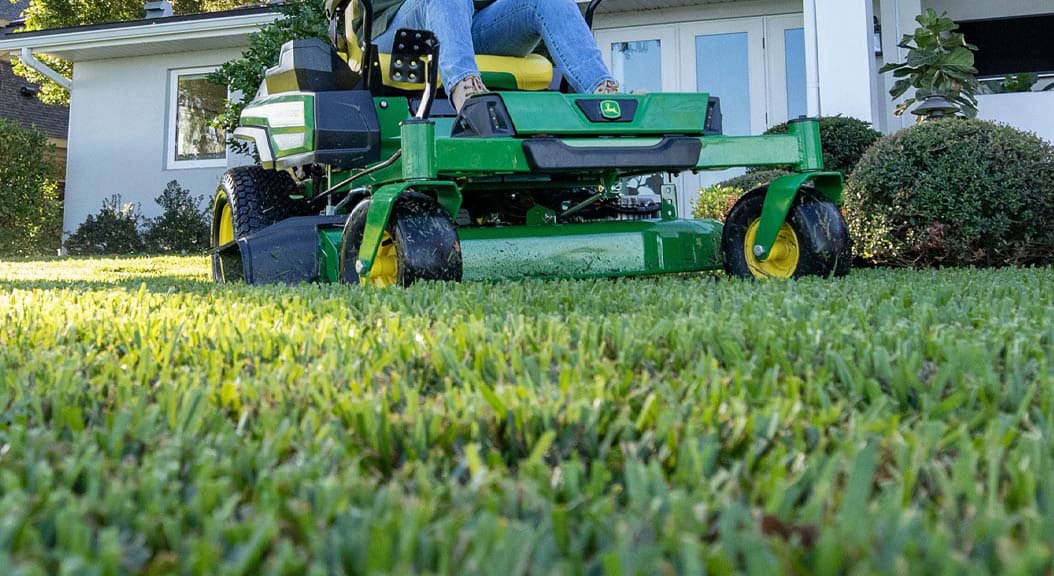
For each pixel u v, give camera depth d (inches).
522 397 45.9
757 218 144.8
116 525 29.3
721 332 65.1
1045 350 60.9
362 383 51.9
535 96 124.7
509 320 77.6
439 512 30.6
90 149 484.7
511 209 168.4
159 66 477.1
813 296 100.3
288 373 55.6
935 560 24.0
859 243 209.3
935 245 200.2
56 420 44.7
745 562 25.4
